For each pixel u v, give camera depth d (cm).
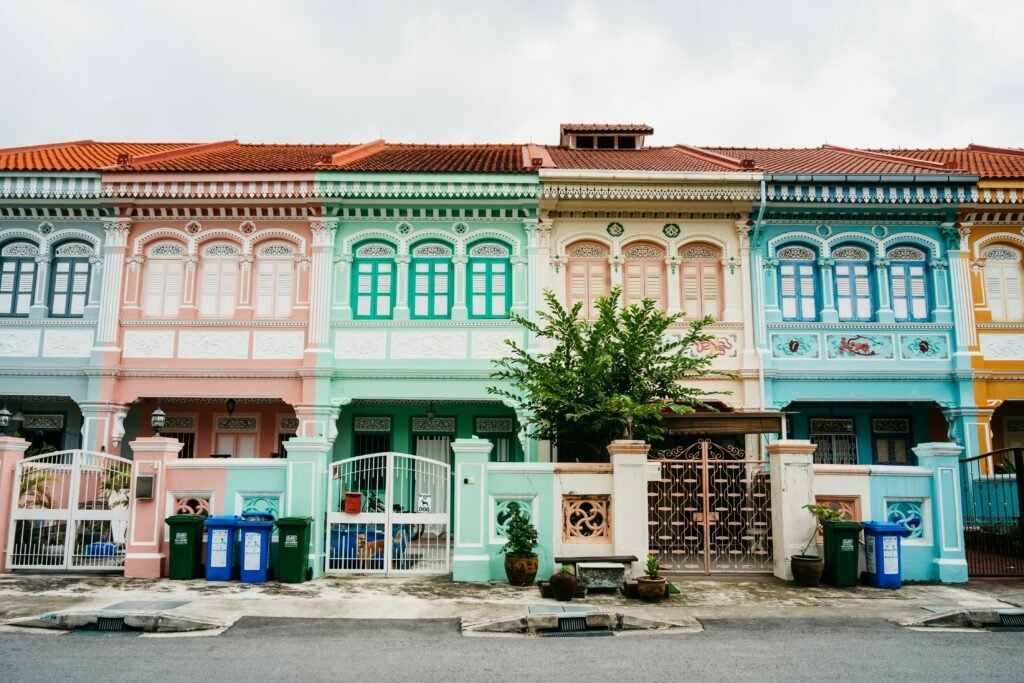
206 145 2209
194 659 809
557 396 1334
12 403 1888
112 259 1780
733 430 1502
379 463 1881
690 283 1827
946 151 2361
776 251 1831
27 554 1286
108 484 1323
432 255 1819
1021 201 1766
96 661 798
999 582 1256
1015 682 738
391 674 759
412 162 1972
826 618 1019
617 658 824
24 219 1808
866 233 1830
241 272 1791
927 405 1945
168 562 1263
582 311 1802
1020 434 1952
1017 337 1803
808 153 2344
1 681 723
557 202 1784
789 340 1794
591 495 1262
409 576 1279
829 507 1287
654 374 1417
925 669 782
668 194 1772
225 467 1303
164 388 1744
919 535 1286
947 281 1816
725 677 751
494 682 735
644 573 1210
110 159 2036
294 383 1747
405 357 1758
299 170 1753
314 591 1159
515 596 1127
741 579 1261
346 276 1789
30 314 1773
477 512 1259
